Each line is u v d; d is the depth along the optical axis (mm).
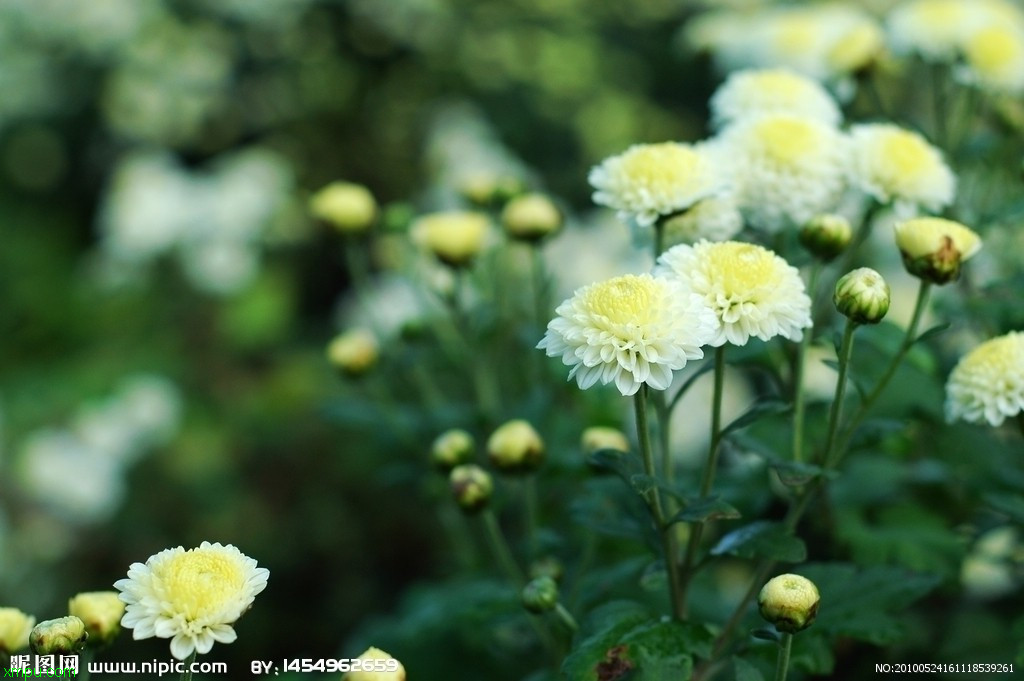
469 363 1126
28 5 2719
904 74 1314
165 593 780
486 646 1007
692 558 855
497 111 2785
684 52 1352
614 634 833
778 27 1107
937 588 941
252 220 2307
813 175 907
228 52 2791
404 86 2930
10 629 831
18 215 2939
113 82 2787
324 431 1858
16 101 2840
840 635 890
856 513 967
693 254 830
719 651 866
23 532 1874
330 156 2932
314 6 2787
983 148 1014
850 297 828
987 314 950
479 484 929
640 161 877
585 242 1505
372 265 2453
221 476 1860
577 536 1031
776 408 841
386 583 1756
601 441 925
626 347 798
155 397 1962
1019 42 1016
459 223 1016
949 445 951
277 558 1753
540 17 2875
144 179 2330
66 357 2455
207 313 2354
